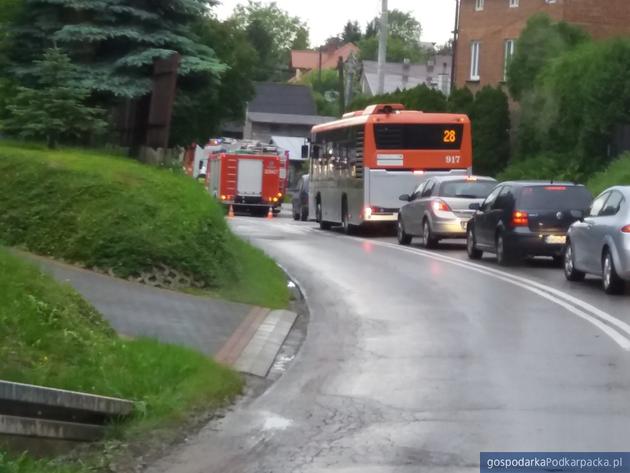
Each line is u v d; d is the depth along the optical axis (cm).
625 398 1023
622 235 1728
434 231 2670
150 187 1667
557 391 1054
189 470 798
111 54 2164
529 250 2192
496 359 1221
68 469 773
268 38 11212
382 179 3200
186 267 1576
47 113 1950
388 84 10150
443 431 902
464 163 3225
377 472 784
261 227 3697
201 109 2486
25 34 2155
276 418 955
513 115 4641
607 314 1556
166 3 2164
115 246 1561
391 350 1288
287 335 1394
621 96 3725
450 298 1739
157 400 932
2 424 773
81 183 1630
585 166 3866
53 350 957
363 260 2355
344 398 1034
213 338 1272
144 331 1236
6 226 1608
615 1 4591
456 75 5322
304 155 4031
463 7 5250
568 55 3991
